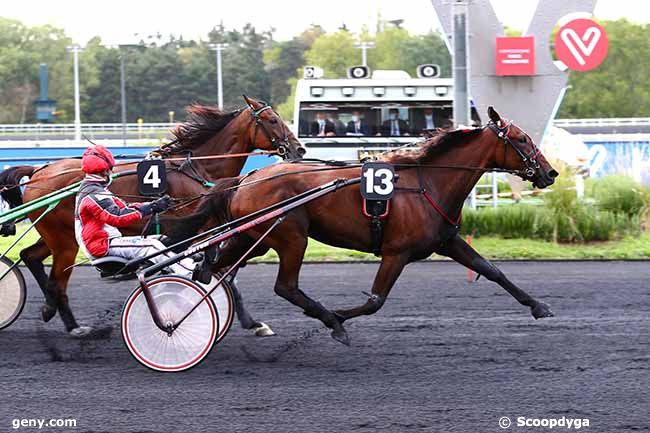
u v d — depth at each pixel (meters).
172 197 8.96
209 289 7.98
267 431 5.88
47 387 6.89
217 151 9.72
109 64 59.53
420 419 6.11
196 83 58.50
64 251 8.62
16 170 8.97
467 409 6.34
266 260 13.57
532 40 17.12
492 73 17.20
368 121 20.44
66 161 8.98
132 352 7.30
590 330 8.80
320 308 7.86
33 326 9.05
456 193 8.14
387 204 7.79
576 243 14.89
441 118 20.42
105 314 9.61
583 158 20.52
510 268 13.09
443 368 7.41
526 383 6.97
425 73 20.67
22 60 59.00
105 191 7.47
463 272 12.63
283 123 9.89
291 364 7.57
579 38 17.08
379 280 7.94
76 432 5.88
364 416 6.18
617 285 11.45
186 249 7.94
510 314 9.60
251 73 60.25
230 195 8.12
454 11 15.80
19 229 16.27
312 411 6.29
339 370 7.37
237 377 7.16
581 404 6.44
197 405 6.43
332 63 54.53
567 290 11.08
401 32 57.19
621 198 15.98
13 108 58.59
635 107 51.28
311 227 8.02
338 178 7.92
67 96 59.34
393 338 8.48
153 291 7.28
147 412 6.28
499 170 8.33
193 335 7.30
